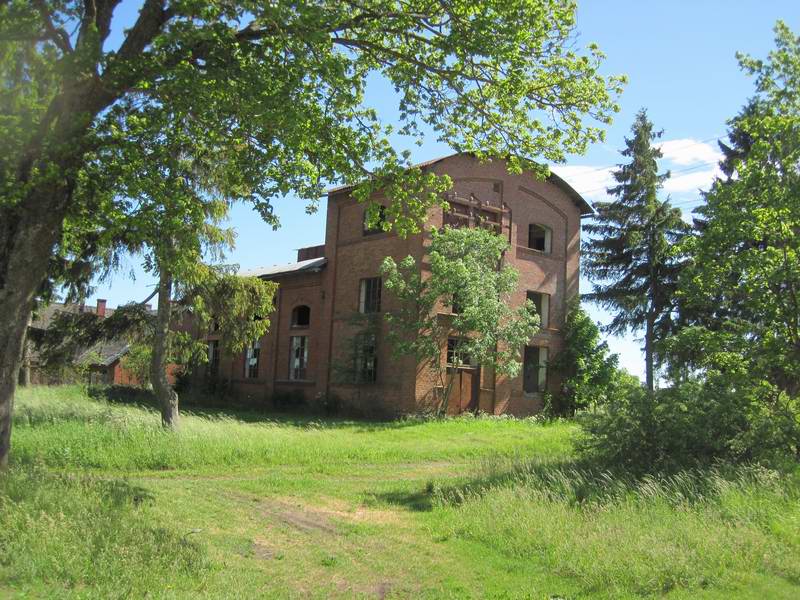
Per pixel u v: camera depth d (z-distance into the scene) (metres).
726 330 15.67
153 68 9.27
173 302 19.69
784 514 8.95
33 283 9.63
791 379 14.46
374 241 31.39
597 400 32.25
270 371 36.53
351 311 32.09
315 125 10.48
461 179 31.05
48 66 9.52
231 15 9.52
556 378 33.56
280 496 12.17
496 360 27.98
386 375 29.83
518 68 11.45
